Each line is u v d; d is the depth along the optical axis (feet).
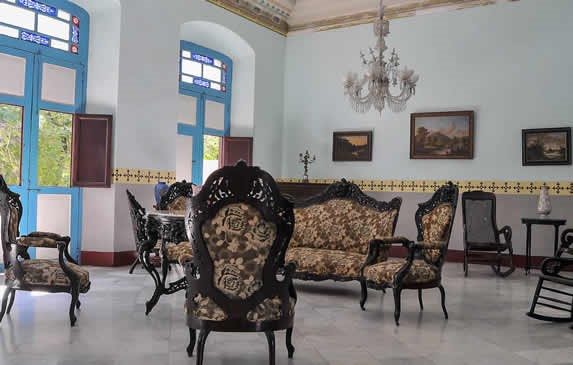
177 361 11.23
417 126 31.17
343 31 34.12
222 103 33.83
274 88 35.35
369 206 19.94
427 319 15.89
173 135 27.84
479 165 29.60
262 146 34.45
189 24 29.40
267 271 10.33
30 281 13.62
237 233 10.25
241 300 10.23
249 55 33.78
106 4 24.94
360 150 33.04
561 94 27.73
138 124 25.88
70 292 13.88
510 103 28.94
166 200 21.93
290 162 35.81
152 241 16.01
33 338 12.60
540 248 27.89
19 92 22.84
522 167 28.53
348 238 19.86
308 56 35.40
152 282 20.63
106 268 24.04
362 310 16.94
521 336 14.17
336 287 21.07
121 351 11.81
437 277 15.96
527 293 20.54
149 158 26.50
